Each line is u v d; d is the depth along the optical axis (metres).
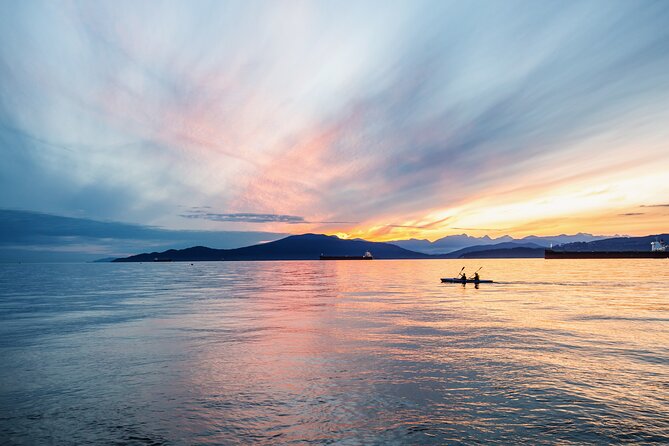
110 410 13.82
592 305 40.56
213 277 122.75
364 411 13.52
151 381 16.66
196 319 32.88
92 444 11.60
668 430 12.08
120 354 21.08
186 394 15.16
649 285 69.88
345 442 11.52
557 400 14.27
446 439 11.63
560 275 111.56
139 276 132.62
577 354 20.31
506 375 16.98
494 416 13.06
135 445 11.52
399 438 11.71
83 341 24.42
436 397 14.63
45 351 21.89
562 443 11.40
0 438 11.97
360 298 50.38
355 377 16.91
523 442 11.47
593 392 14.99
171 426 12.60
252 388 15.71
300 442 11.52
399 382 16.23
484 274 124.69
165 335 26.09
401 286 73.81
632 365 18.33
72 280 106.12
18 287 76.94
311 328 28.22
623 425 12.40
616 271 138.50
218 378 16.94
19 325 30.52
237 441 11.64
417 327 28.31
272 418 13.03
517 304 42.03
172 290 67.50
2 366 18.98
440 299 48.19
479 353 20.67
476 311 36.66
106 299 51.41
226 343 23.53
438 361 19.19
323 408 13.77
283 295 55.84
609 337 24.41
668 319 31.06
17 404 14.45
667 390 15.14
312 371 17.77
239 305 43.25
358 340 24.03
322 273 152.88
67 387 16.09
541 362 18.89
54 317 34.62
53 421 13.05
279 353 20.97
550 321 30.50
